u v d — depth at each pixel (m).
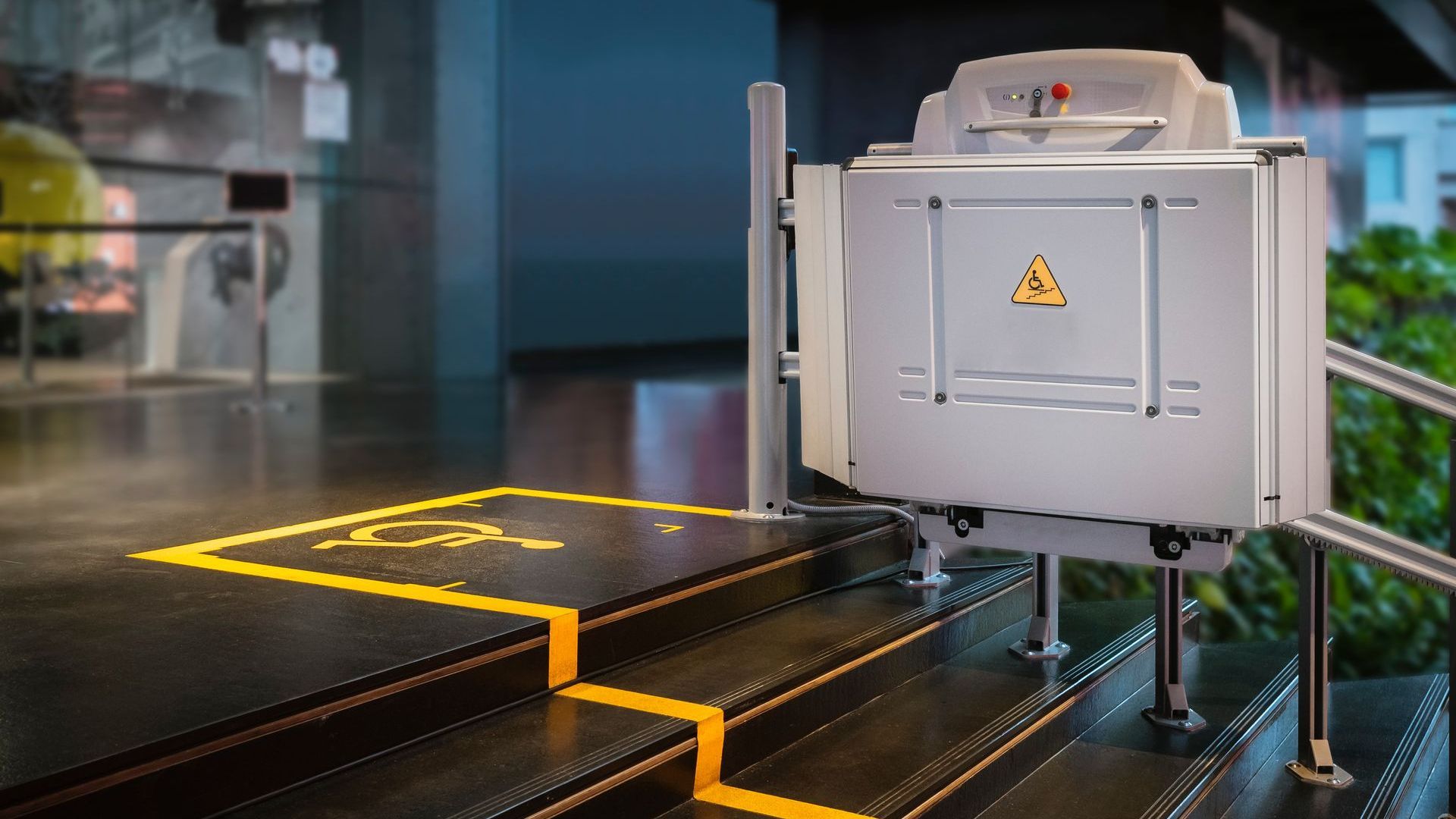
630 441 5.41
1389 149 10.81
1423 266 9.25
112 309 7.77
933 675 2.90
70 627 2.30
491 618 2.34
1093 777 2.53
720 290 12.88
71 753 1.64
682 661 2.56
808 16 10.02
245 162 8.29
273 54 8.32
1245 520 2.21
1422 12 9.22
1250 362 2.16
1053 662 3.01
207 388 8.06
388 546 3.06
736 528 3.31
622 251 12.75
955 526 2.60
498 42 9.14
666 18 12.10
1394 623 8.28
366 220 8.74
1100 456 2.31
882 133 9.81
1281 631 7.98
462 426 6.03
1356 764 2.86
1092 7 8.79
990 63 2.35
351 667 2.03
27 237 7.41
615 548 3.03
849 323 2.52
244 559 2.91
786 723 2.42
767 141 3.35
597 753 2.02
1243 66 8.59
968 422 2.43
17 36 7.34
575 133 12.37
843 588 3.28
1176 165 2.14
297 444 5.31
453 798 1.83
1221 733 2.79
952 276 2.38
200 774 1.74
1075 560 7.80
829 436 2.69
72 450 5.07
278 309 8.45
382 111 8.76
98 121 7.67
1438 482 8.57
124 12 7.73
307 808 1.79
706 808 2.13
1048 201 2.25
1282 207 2.14
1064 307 2.28
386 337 8.89
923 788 2.21
